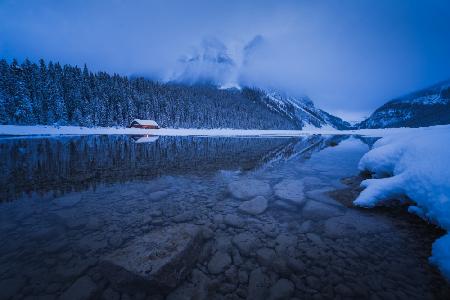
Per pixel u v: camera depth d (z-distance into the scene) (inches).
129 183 388.2
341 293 137.8
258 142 1448.1
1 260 167.8
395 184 256.4
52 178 408.8
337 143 1427.2
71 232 213.2
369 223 232.1
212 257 175.3
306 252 182.9
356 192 329.1
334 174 480.1
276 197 321.1
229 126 3506.4
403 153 308.5
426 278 150.3
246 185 377.7
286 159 705.0
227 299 133.6
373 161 370.0
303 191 350.3
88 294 135.9
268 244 195.5
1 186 357.4
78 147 839.7
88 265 163.2
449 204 184.5
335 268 162.2
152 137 1563.7
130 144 1020.5
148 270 139.4
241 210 271.6
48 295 135.0
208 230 219.9
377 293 137.6
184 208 278.7
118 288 140.9
